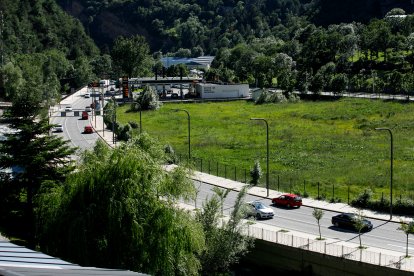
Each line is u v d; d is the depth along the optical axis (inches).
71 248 1609.3
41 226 1764.3
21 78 7327.8
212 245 1843.0
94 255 1611.7
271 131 4601.4
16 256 890.7
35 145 2288.4
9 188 2273.6
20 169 2487.7
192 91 7401.6
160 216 1641.2
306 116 5157.5
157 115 5708.7
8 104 6574.8
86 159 1897.1
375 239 2111.2
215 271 1879.9
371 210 2539.4
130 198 1631.4
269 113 5511.8
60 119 5693.9
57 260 904.9
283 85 7071.9
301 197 2790.4
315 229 2245.3
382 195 2586.1
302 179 3127.5
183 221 1695.4
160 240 1619.1
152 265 1606.8
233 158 3742.6
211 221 1898.4
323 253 1907.0
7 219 2267.5
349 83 6825.8
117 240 1612.9
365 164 3398.1
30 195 2279.8
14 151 2310.5
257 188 2979.8
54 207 1706.4
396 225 2313.0
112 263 1608.0
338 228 2262.6
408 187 2888.8
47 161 2297.0
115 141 4276.6
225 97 6889.8
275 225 2300.7
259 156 3769.7
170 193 1753.2
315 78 6451.8
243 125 4963.1
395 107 5206.7
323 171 3289.9
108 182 1662.2
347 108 5398.6
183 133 4707.2
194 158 3686.0
